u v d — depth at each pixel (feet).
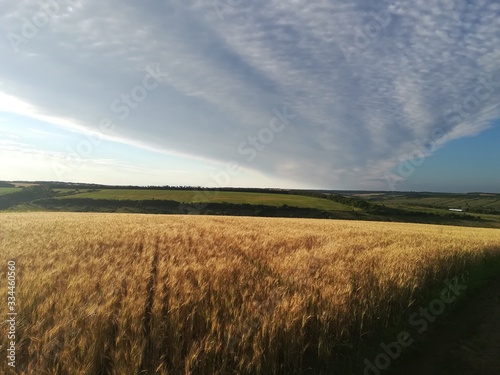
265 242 43.75
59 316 15.47
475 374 16.80
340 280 24.09
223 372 13.60
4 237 44.32
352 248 40.86
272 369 14.74
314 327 17.93
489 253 48.19
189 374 12.73
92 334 14.19
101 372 13.66
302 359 16.75
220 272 23.82
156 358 13.97
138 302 16.98
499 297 31.40
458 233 85.05
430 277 31.50
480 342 20.74
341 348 17.81
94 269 24.44
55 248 35.37
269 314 16.84
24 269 24.40
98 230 55.52
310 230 69.51
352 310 19.90
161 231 55.77
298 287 22.08
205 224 78.59
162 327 15.79
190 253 33.24
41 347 13.55
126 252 33.47
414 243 49.83
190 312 17.12
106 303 16.56
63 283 20.92
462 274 34.42
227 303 18.08
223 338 15.24
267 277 23.58
